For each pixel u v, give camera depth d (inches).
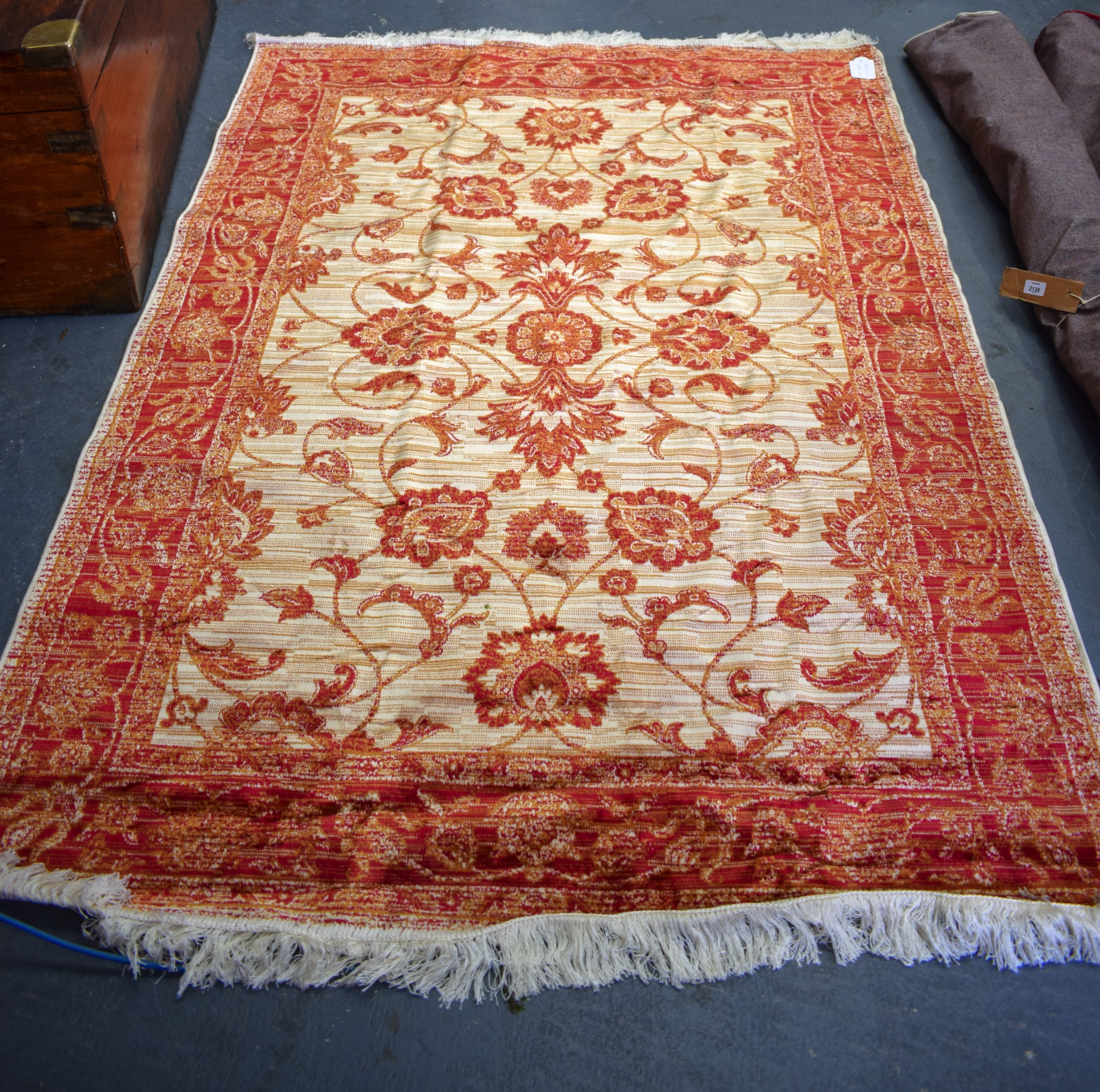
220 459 76.3
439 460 76.2
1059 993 56.2
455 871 58.7
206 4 110.0
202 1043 54.7
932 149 102.1
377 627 67.9
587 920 57.2
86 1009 55.5
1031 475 77.6
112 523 72.7
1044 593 69.7
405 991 56.2
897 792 61.3
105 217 80.1
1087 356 80.1
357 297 86.7
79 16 72.7
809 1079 53.7
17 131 74.0
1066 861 58.8
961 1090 53.3
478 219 92.5
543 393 80.3
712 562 71.0
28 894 57.3
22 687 65.1
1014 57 102.0
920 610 68.9
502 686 65.3
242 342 83.6
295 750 62.8
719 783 61.7
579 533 72.4
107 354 84.7
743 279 88.4
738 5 116.9
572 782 61.8
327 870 58.7
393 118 102.2
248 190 95.1
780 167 97.7
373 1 117.0
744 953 56.7
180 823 60.1
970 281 90.7
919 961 57.1
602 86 105.6
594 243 90.9
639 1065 54.1
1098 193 89.0
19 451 78.2
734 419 78.9
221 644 67.1
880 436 78.1
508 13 115.3
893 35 113.8
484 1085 53.5
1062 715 64.1
